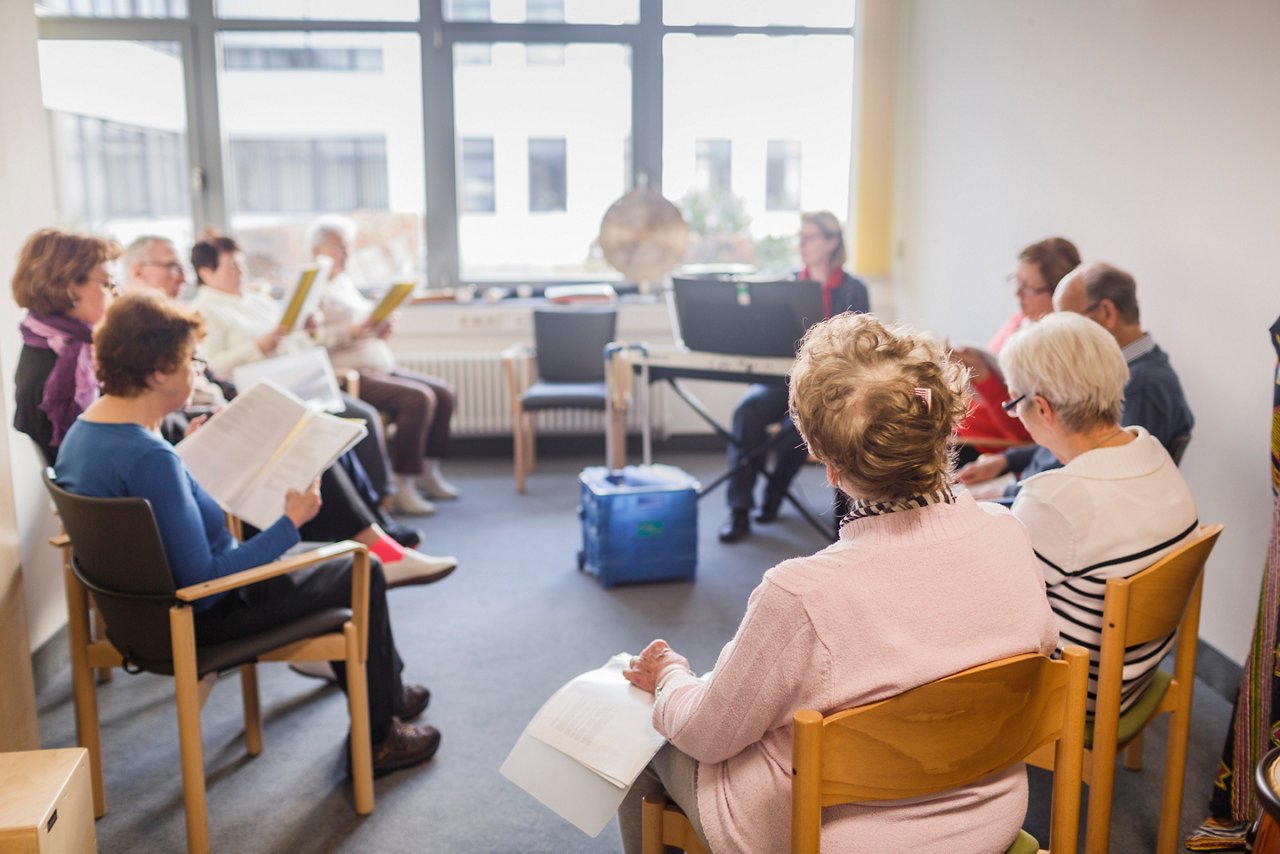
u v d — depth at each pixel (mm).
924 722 1190
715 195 5621
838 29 5500
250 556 2082
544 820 2291
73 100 5156
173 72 5242
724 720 1284
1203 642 2965
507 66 5453
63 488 2021
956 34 4691
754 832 1309
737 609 3467
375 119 5434
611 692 1608
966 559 1240
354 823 2271
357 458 4078
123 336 2008
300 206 5480
